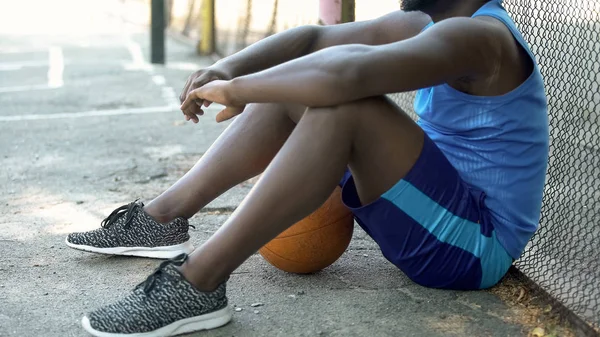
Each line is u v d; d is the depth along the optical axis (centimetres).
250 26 977
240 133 259
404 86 209
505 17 229
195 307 225
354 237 320
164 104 675
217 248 220
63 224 342
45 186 411
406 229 236
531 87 232
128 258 293
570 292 249
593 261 277
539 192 249
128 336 221
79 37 1266
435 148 230
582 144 357
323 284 268
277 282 270
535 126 237
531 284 258
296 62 212
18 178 428
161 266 226
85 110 644
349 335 228
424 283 255
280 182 211
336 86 204
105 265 287
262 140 254
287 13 850
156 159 475
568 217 309
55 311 245
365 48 207
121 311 223
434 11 240
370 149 220
